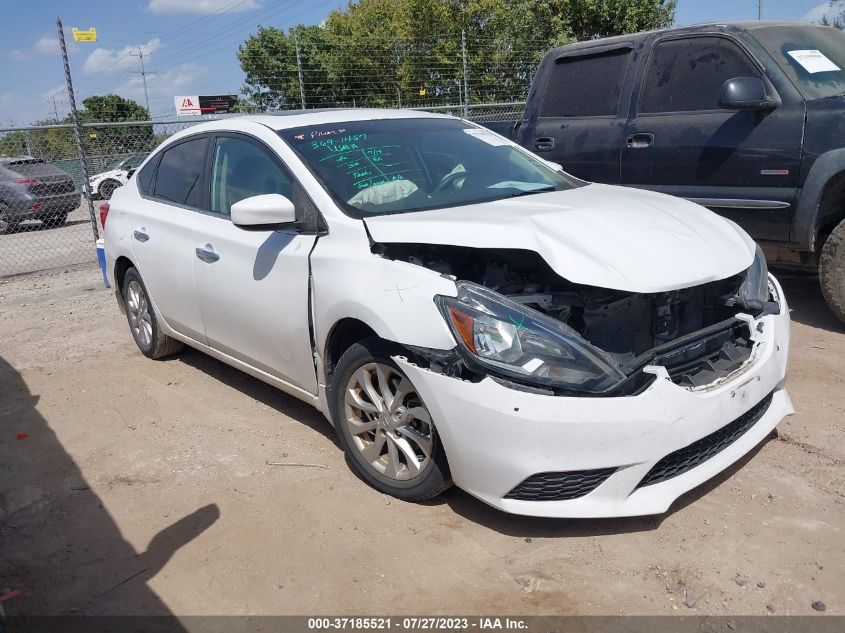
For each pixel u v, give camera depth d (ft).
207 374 16.99
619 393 9.21
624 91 20.12
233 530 10.58
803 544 9.48
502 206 11.71
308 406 14.80
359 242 11.08
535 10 70.69
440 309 9.69
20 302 25.94
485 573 9.29
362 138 13.42
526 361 9.18
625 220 11.01
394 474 10.87
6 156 41.96
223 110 80.43
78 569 9.96
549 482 9.27
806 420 12.78
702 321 11.25
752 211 17.47
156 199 16.55
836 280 16.51
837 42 18.94
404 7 81.41
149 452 13.25
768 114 17.03
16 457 13.47
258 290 12.75
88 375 17.51
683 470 9.84
